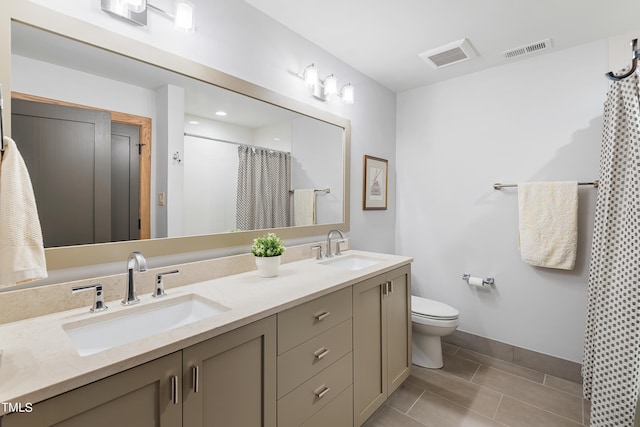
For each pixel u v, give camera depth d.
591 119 2.16
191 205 1.56
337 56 2.40
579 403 1.97
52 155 1.14
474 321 2.70
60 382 0.70
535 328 2.40
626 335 1.51
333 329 1.49
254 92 1.80
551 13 1.85
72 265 1.18
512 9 1.82
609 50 2.09
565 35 2.09
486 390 2.12
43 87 1.12
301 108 2.11
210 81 1.60
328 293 1.45
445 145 2.85
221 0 1.65
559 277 2.30
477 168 2.67
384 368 1.89
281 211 2.02
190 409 0.94
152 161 1.41
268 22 1.89
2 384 0.68
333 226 2.42
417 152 3.02
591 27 1.99
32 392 0.66
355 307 1.64
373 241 2.86
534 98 2.39
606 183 1.75
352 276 1.65
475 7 1.80
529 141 2.41
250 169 1.83
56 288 1.12
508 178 2.51
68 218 1.18
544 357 2.35
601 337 1.64
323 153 2.31
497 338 2.58
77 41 1.19
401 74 2.72
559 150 2.28
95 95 1.24
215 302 1.23
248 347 1.11
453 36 2.12
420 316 2.32
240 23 1.74
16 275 0.82
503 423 1.79
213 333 0.98
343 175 2.50
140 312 1.19
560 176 2.28
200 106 1.58
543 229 2.25
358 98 2.64
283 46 1.99
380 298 1.87
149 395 0.85
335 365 1.51
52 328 0.98
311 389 1.37
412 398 2.04
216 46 1.63
